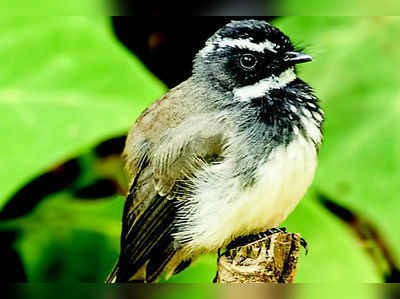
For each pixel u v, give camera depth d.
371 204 2.14
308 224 2.14
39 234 2.16
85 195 2.17
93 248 2.17
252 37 2.14
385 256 2.16
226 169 2.13
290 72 2.15
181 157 2.14
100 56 2.14
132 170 2.15
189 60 2.19
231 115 2.14
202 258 2.15
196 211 2.14
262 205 2.13
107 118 2.13
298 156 2.13
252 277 2.11
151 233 2.15
